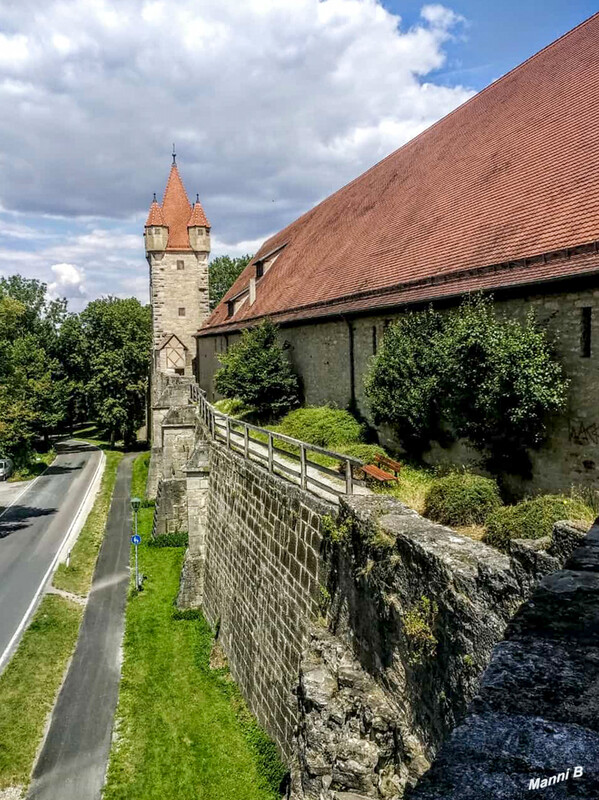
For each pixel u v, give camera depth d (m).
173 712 14.49
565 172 12.96
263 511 12.98
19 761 13.28
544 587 3.58
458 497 9.94
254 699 13.64
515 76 20.00
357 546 8.09
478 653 5.34
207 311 48.97
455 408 12.32
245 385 23.69
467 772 2.10
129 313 60.91
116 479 43.91
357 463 8.94
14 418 39.84
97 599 21.66
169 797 11.80
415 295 14.98
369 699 7.32
